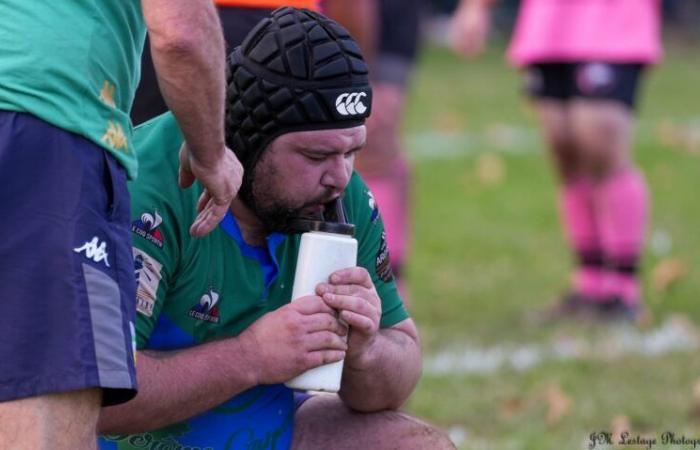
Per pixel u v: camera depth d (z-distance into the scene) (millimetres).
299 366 9633
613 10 21500
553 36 21688
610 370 19109
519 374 18891
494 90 56188
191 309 9875
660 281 24703
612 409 17203
